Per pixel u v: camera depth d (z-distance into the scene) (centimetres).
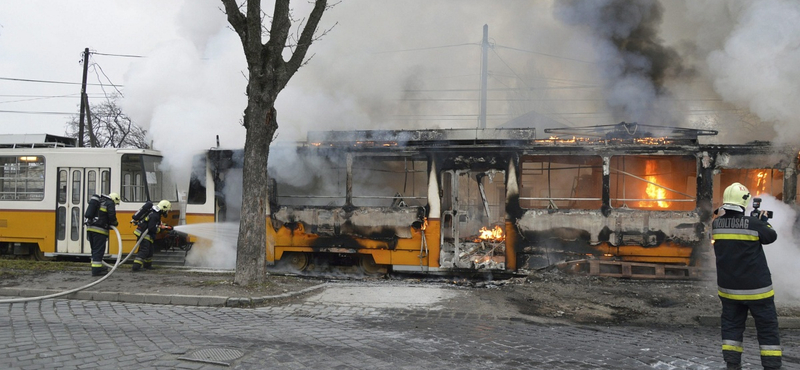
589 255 931
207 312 687
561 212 941
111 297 768
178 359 446
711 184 909
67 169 1151
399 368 439
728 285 453
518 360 476
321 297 782
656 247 915
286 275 1033
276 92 817
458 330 605
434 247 977
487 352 503
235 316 662
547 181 1024
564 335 596
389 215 994
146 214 1026
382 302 753
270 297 754
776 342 439
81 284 846
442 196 983
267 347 493
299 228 1023
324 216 1015
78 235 1144
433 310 714
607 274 906
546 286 852
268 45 800
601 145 936
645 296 796
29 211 1158
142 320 625
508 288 855
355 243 1007
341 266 1055
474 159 973
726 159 908
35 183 1166
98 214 930
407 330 597
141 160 1137
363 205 1023
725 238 456
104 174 1143
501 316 690
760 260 443
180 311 691
